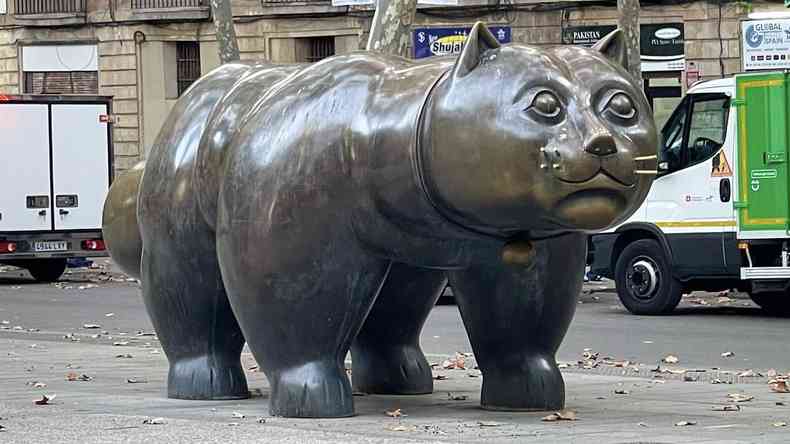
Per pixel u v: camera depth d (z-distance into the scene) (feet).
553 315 37.68
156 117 163.32
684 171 74.54
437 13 145.07
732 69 131.34
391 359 42.45
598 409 39.65
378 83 35.37
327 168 35.29
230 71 40.45
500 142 32.71
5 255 107.34
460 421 36.68
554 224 33.19
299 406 36.68
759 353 59.98
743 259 72.59
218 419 37.04
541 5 141.59
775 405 40.91
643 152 33.09
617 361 56.24
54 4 166.20
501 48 33.45
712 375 50.37
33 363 53.57
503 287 37.11
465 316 38.32
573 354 59.88
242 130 36.76
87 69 165.89
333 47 156.46
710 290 77.30
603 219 32.76
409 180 34.04
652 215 75.72
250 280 36.22
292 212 35.55
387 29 82.12
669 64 133.69
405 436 33.99
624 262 77.20
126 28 163.12
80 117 109.70
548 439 33.78
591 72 33.37
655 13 133.69
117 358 55.52
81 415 37.91
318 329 36.24
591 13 139.95
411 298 41.52
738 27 130.52
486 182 32.89
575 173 32.32
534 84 32.83
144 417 37.37
